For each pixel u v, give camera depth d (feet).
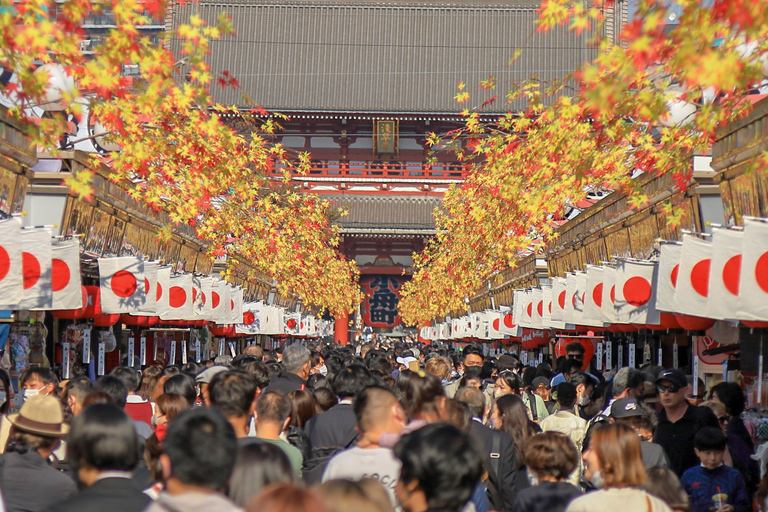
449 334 329.11
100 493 31.83
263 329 187.93
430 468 29.99
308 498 21.54
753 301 59.21
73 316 101.55
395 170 391.04
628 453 36.45
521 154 92.22
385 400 40.68
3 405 67.46
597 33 60.39
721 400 65.62
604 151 82.74
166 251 146.51
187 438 28.94
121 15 63.77
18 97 67.00
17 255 71.77
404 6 412.77
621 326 115.14
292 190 231.30
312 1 417.90
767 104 70.90
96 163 105.29
